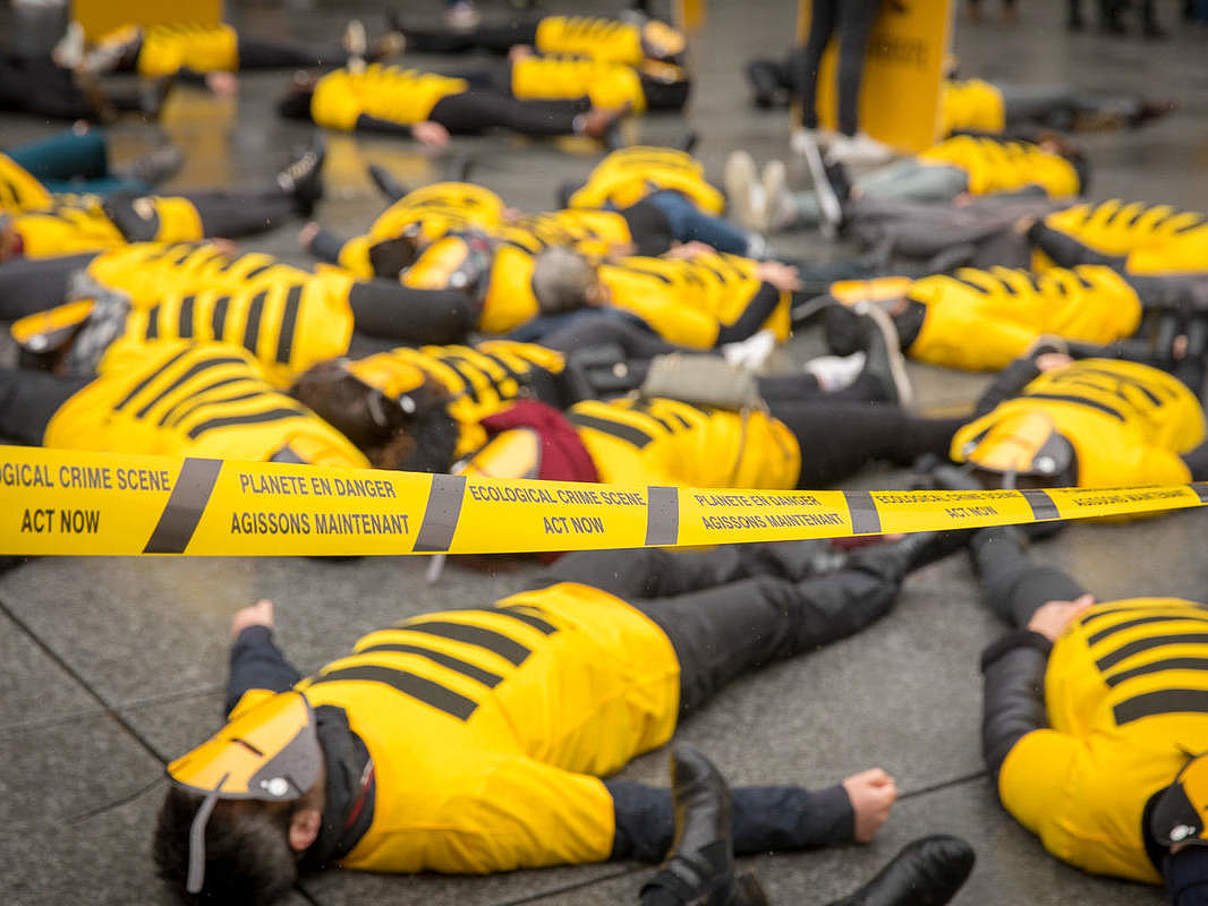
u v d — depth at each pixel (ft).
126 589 12.64
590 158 31.14
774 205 24.64
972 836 9.44
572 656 9.34
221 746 7.89
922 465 14.51
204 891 7.63
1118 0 54.29
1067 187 26.61
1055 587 11.56
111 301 15.17
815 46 31.04
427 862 8.63
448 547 5.73
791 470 13.97
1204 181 29.19
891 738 10.53
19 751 10.13
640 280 17.76
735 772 10.05
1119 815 8.55
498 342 15.23
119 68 38.86
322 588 12.78
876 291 18.54
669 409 13.08
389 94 32.63
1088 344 16.83
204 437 12.19
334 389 12.71
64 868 8.91
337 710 8.50
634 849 8.95
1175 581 13.12
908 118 29.43
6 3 52.47
